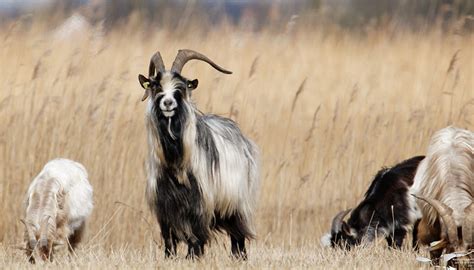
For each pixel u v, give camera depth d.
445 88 74.75
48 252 43.25
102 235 56.81
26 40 73.75
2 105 59.12
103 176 59.03
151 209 44.59
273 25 87.00
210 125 45.41
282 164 60.31
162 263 41.09
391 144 65.50
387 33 87.25
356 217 53.53
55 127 59.91
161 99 41.91
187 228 44.03
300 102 71.19
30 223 42.94
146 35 83.31
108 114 62.00
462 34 85.88
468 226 35.25
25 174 57.88
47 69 67.12
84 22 75.38
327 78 77.62
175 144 42.44
